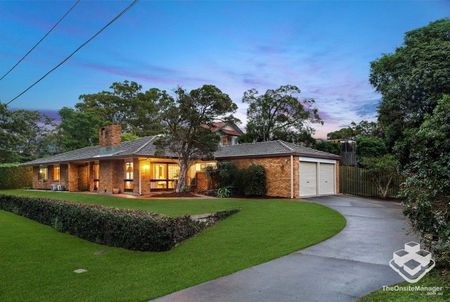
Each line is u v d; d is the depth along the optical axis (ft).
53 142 147.13
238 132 147.64
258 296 16.37
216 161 78.02
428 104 60.44
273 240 28.14
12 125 134.10
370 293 16.08
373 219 37.88
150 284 18.94
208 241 29.30
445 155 18.25
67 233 37.73
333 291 16.65
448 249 18.10
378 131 111.75
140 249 28.32
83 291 18.51
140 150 71.15
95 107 157.99
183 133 66.08
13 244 32.27
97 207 36.81
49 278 21.21
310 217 38.81
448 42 59.00
